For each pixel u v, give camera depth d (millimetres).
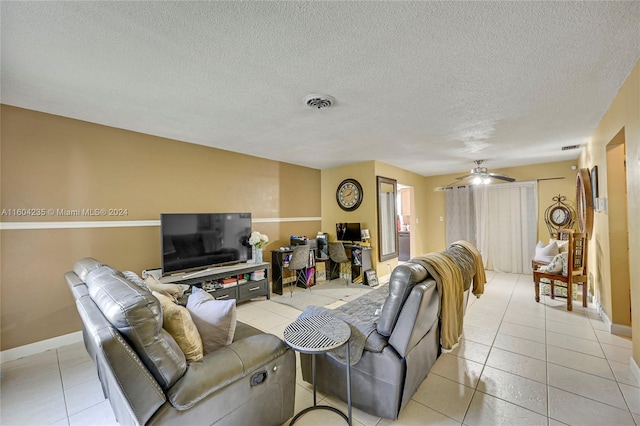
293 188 5285
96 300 1371
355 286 4883
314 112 2682
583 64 1864
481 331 2959
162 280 3141
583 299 3615
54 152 2715
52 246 2707
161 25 1454
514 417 1721
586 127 3195
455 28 1493
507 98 2398
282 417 1625
